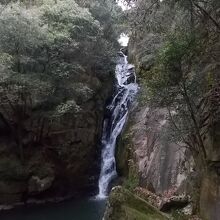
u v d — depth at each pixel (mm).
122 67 27422
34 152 21672
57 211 19438
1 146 21078
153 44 14469
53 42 20391
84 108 22875
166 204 12031
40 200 21328
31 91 19859
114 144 23516
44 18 21594
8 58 18328
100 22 27188
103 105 24891
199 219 10219
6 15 18938
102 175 23672
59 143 22062
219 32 9844
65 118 22031
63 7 22141
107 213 8219
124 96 24859
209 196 9875
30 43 19438
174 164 14516
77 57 23141
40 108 21625
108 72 25859
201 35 10164
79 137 22609
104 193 23016
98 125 24125
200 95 10039
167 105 10383
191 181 12000
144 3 10734
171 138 11711
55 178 21922
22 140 21406
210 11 9773
